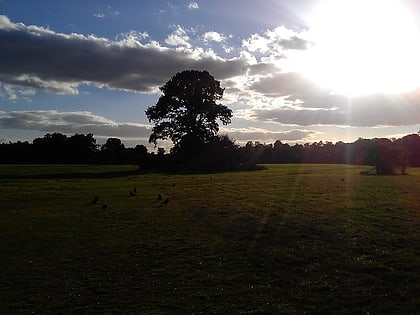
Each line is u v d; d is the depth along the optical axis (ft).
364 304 44.80
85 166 416.87
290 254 63.93
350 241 70.08
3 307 46.16
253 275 55.01
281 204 114.21
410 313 42.22
